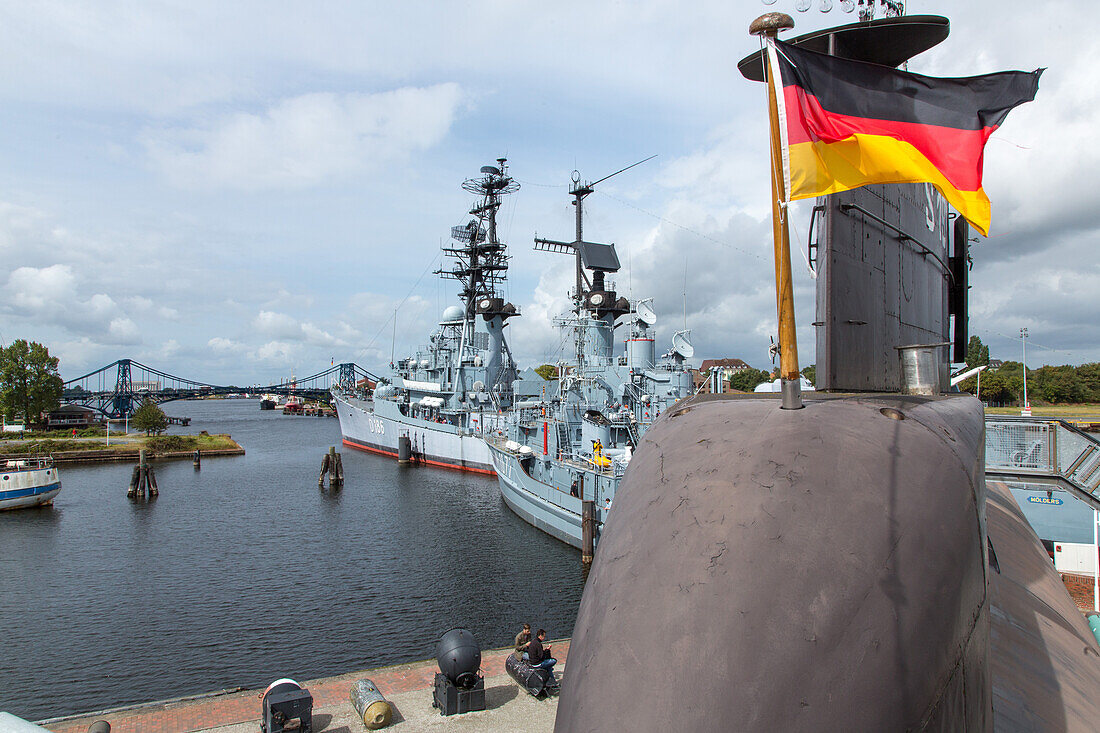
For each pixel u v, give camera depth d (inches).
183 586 994.7
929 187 286.5
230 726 430.6
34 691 666.8
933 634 95.0
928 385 228.1
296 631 810.8
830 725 80.1
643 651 88.0
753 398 152.3
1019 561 351.6
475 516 1441.9
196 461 2397.9
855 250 210.2
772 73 138.6
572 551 1130.7
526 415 1702.8
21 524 1445.6
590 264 1706.4
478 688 450.0
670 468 118.8
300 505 1621.6
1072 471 490.0
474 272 2448.3
